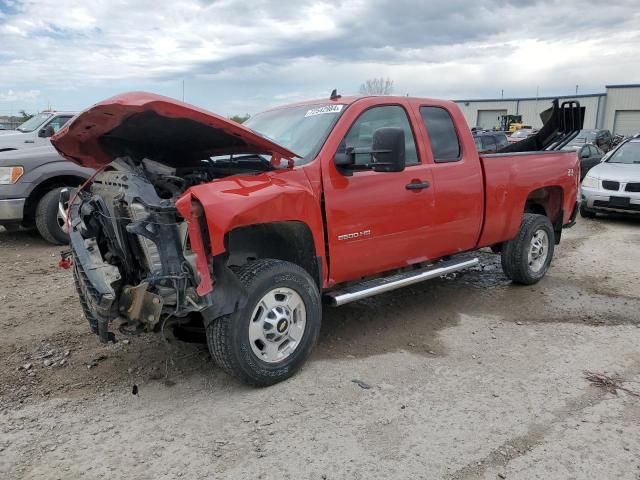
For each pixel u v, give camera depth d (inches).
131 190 142.3
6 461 120.0
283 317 152.2
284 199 148.1
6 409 141.4
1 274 265.9
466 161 211.2
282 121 196.7
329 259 167.6
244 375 146.5
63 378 158.4
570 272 283.1
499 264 300.8
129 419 137.2
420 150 195.9
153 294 132.3
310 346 160.9
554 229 273.3
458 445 126.4
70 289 242.8
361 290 177.3
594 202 444.8
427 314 216.7
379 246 181.3
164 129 150.6
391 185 181.8
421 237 195.6
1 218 314.5
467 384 156.3
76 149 170.2
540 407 143.4
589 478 115.0
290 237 163.8
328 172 165.8
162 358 171.8
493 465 119.2
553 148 300.0
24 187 315.6
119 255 150.4
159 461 120.3
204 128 146.6
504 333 196.7
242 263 164.4
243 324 143.3
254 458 121.4
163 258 135.1
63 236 331.6
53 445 126.0
